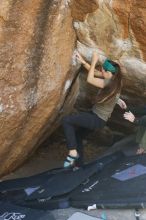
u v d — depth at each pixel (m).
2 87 6.10
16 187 6.94
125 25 6.16
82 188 6.68
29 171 8.03
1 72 5.98
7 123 6.46
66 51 6.62
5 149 6.93
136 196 6.33
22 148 7.32
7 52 5.92
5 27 5.76
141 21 6.00
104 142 9.07
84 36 6.55
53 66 6.52
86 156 8.77
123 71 6.86
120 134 8.80
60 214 6.41
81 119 6.80
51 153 8.80
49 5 5.99
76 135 7.14
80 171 7.04
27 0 5.76
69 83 7.15
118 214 6.34
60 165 8.34
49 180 6.93
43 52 6.29
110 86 6.71
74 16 6.34
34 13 5.91
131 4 5.92
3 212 6.34
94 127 6.88
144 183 6.55
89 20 6.31
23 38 5.98
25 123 6.79
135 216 6.28
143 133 7.38
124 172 6.86
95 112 6.87
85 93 7.86
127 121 8.38
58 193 6.59
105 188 6.59
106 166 7.16
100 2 6.06
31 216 6.21
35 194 6.67
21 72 6.18
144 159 7.10
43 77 6.47
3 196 6.80
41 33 6.12
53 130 8.20
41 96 6.61
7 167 7.55
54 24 6.19
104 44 6.52
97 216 6.35
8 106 6.28
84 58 6.84
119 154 7.57
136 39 6.25
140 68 6.70
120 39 6.36
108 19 6.20
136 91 7.36
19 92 6.30
